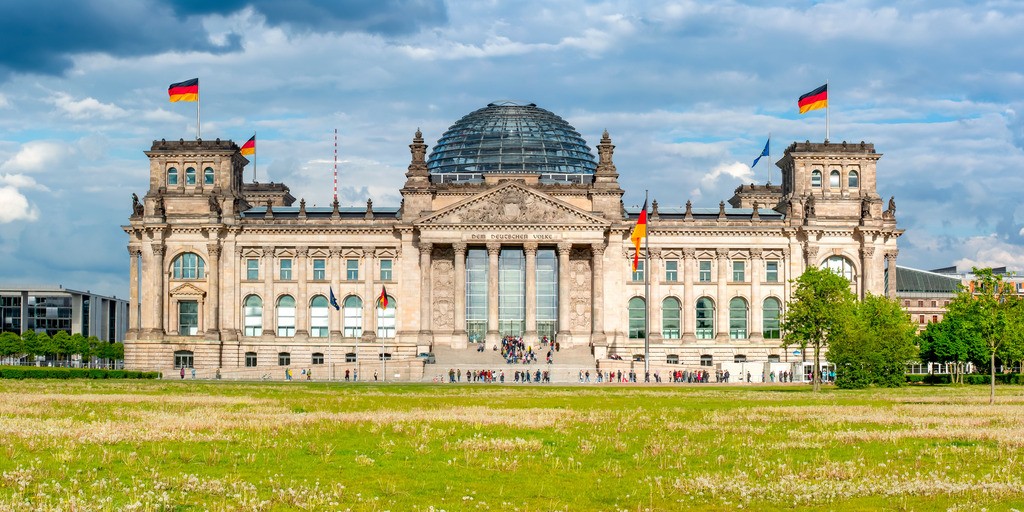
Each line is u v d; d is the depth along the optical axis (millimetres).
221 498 49156
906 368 170500
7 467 55688
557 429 79500
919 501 50438
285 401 107812
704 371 187750
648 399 119938
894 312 177000
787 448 68812
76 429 71875
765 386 160250
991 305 116438
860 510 48500
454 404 106562
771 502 50375
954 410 97562
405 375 189250
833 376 184000
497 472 57719
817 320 145250
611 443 70688
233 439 68812
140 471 55531
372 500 49281
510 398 120312
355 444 68500
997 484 53219
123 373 171875
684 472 58625
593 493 52188
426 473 56969
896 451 66750
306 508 47219
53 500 47500
